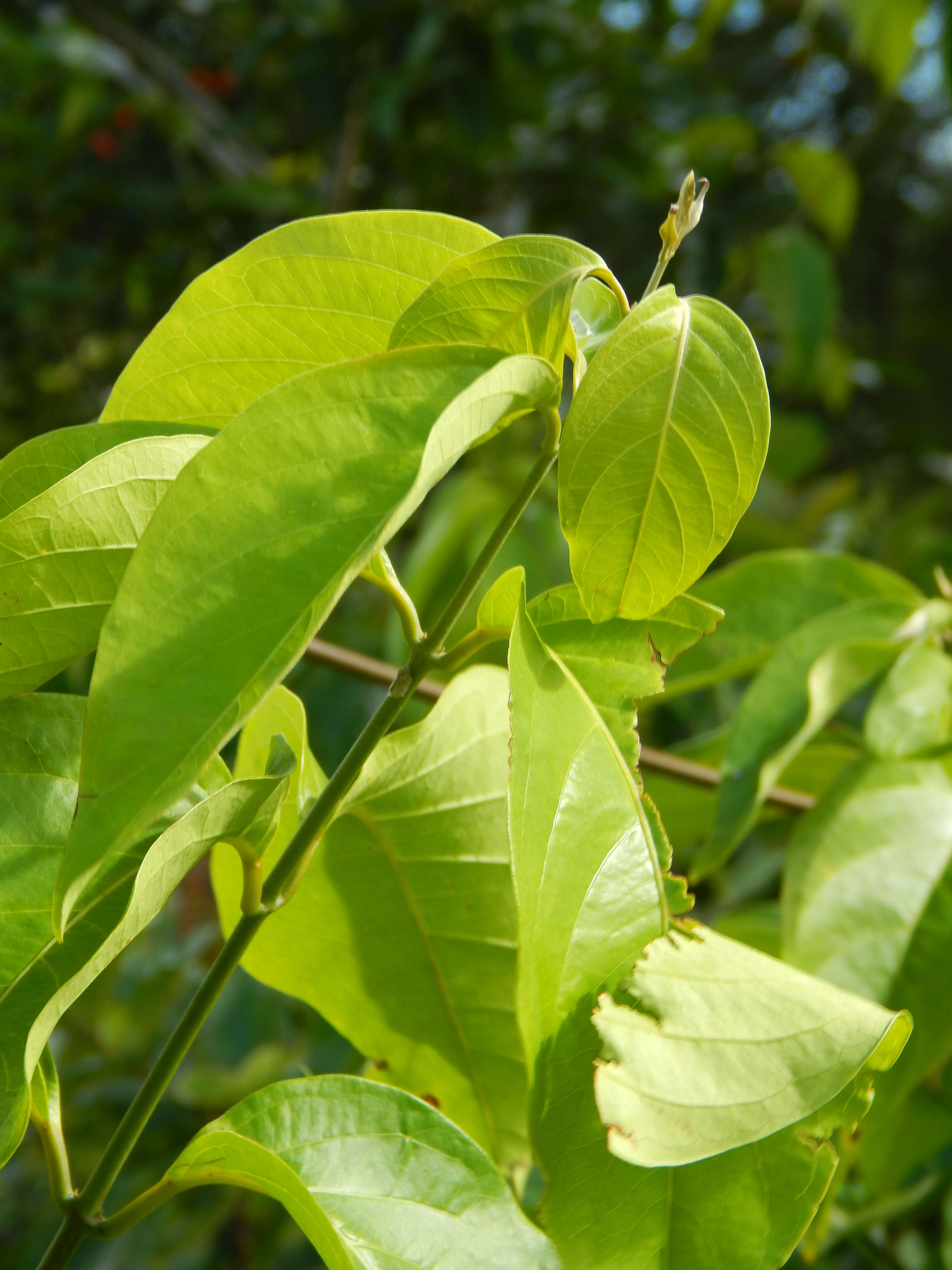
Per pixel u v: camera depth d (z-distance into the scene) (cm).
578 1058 64
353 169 226
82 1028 142
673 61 257
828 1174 64
